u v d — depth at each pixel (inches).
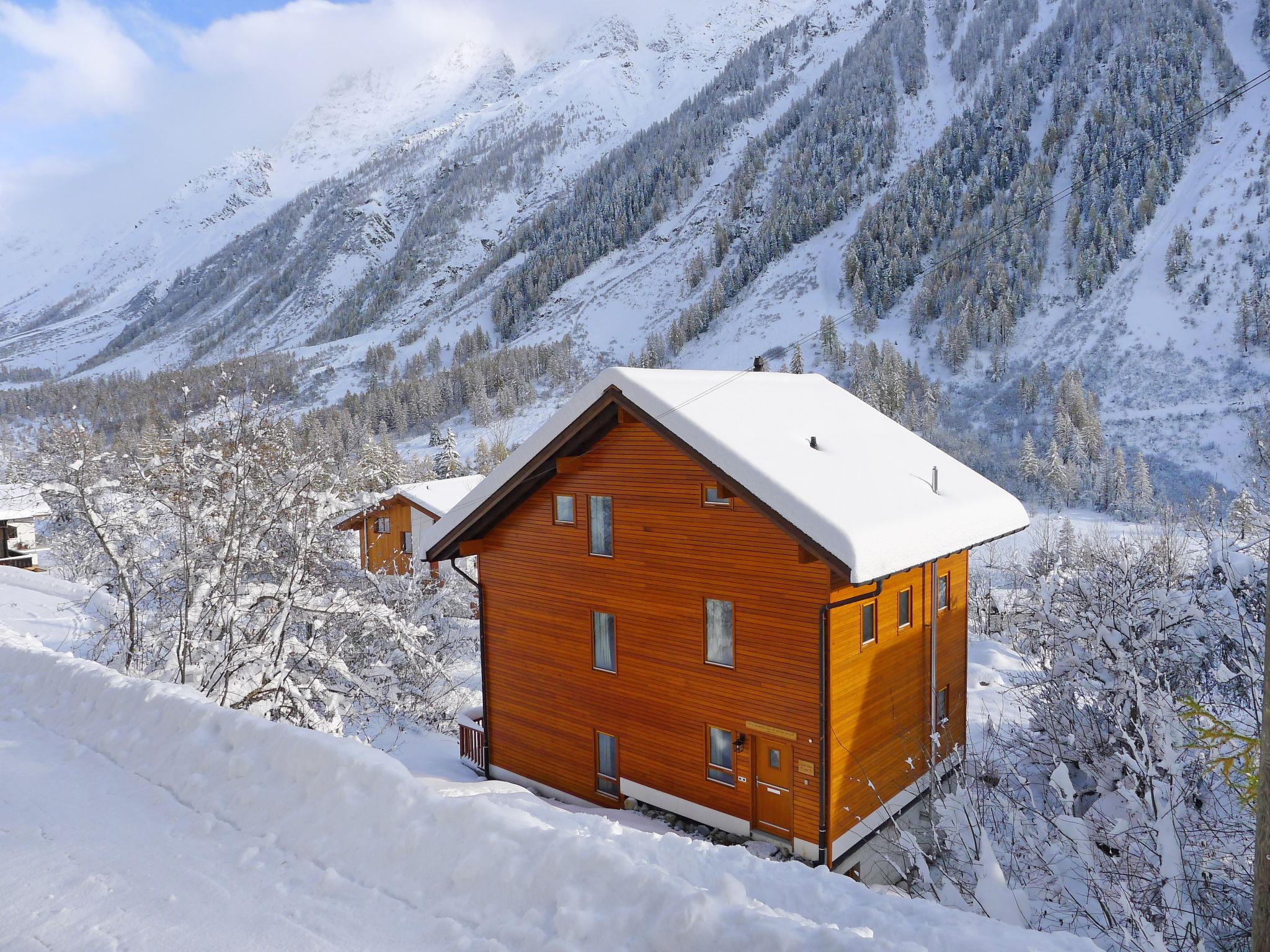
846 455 604.7
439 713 867.4
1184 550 850.8
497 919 227.6
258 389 650.2
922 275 7066.9
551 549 660.1
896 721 582.9
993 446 4667.8
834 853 514.6
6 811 313.4
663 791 595.8
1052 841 391.9
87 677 434.6
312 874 258.5
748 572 537.0
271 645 595.8
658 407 547.8
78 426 593.6
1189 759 446.0
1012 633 1174.3
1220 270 5757.9
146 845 283.7
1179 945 311.4
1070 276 6353.3
